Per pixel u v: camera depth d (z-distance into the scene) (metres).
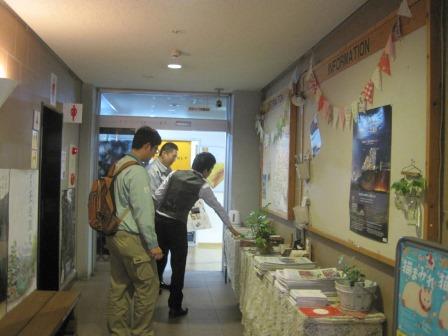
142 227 2.75
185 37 3.24
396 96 2.11
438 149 1.81
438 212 1.80
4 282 2.63
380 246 2.23
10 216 2.73
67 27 3.06
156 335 3.39
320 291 2.33
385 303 2.19
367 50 2.44
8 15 2.69
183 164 6.75
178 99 5.70
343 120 2.72
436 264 1.43
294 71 3.88
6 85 2.31
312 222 3.30
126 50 3.64
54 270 4.15
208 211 7.08
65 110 4.16
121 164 2.88
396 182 2.00
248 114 5.41
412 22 1.99
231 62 3.96
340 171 2.77
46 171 4.09
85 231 5.12
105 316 3.79
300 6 2.60
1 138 2.60
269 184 4.71
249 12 2.71
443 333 1.38
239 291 3.80
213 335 3.42
